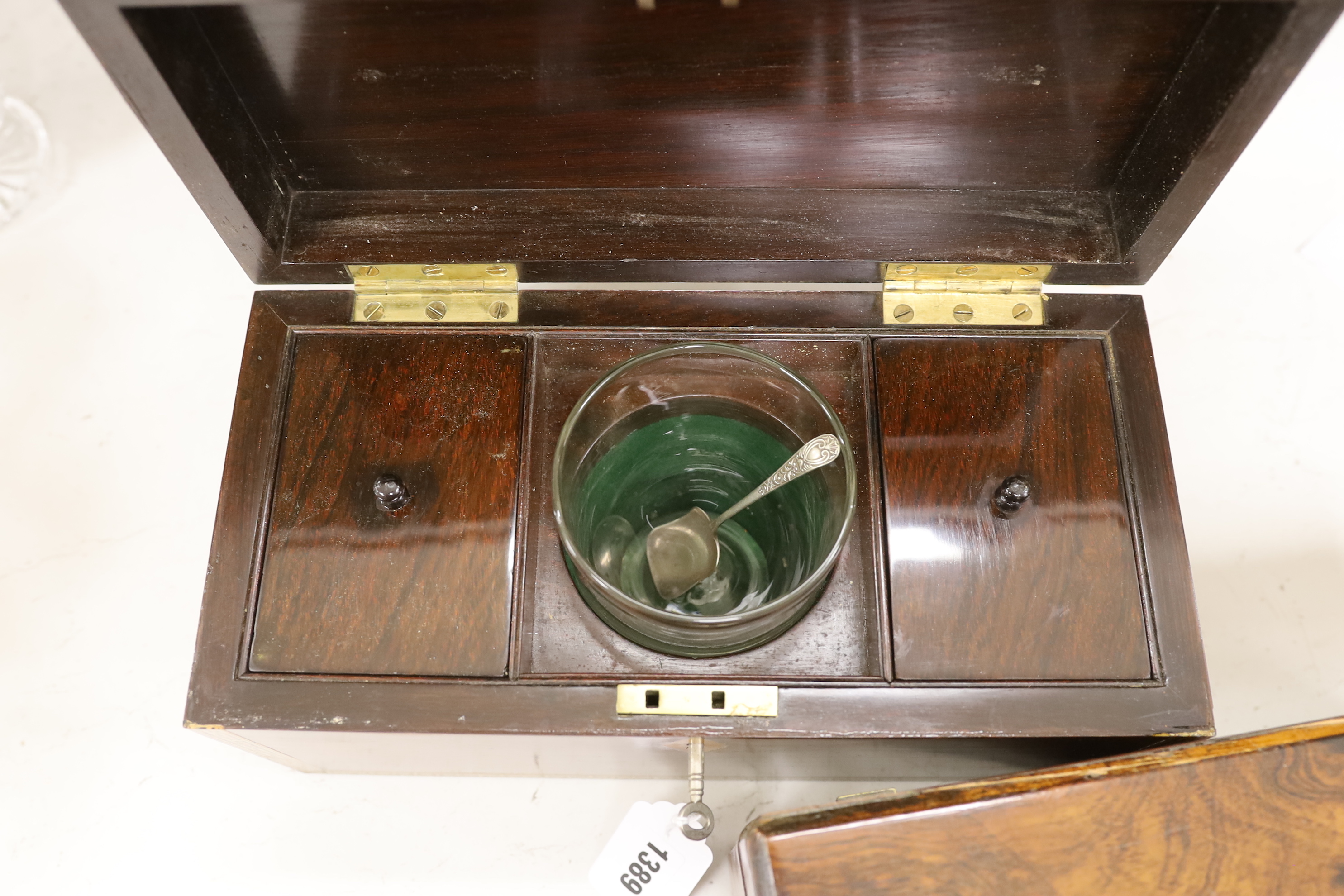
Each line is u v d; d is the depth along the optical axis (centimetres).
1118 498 81
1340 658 104
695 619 71
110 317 122
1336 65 129
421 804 100
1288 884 65
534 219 86
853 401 89
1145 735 75
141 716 104
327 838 98
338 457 83
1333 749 67
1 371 120
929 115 79
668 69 75
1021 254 84
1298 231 122
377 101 78
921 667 77
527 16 70
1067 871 64
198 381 120
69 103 132
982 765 90
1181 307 119
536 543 84
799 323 88
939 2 69
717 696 76
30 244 125
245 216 80
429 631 78
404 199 87
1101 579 79
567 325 87
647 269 86
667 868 92
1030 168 85
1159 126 77
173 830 99
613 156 84
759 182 86
